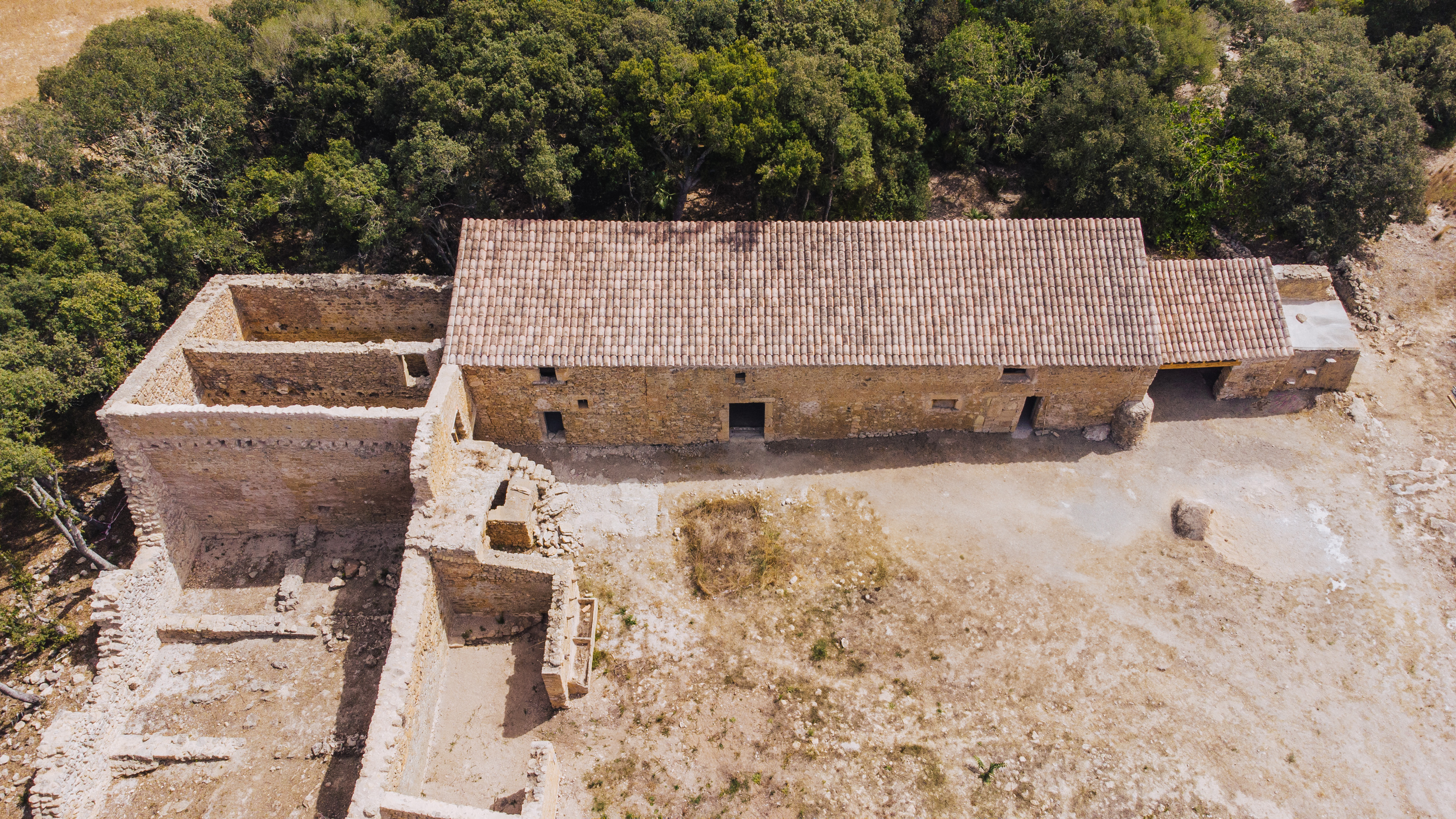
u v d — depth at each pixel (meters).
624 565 25.59
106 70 36.47
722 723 22.11
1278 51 34.91
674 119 28.95
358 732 22.17
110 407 23.53
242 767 21.83
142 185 32.00
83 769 21.19
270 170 32.84
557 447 28.86
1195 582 25.05
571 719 22.22
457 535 22.78
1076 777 21.11
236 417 23.66
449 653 23.75
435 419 23.45
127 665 22.97
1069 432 29.20
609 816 20.44
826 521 26.75
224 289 28.55
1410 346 32.00
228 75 36.19
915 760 21.42
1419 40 39.41
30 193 32.12
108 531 27.84
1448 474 27.72
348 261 34.22
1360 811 20.55
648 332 25.97
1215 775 21.12
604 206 35.53
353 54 34.66
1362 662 23.19
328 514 26.67
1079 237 27.28
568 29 32.53
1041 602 24.64
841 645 23.70
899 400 27.91
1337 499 27.17
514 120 29.44
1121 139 32.62
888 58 33.41
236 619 24.39
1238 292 28.59
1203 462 28.28
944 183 38.69
